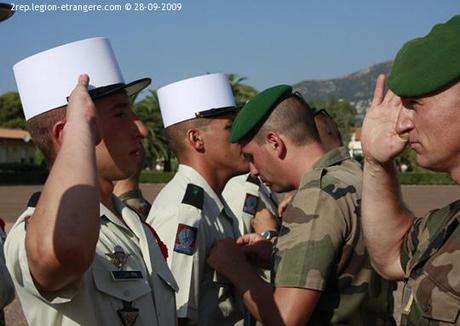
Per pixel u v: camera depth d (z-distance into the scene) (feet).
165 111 13.69
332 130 13.93
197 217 11.57
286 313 9.22
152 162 179.83
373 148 7.87
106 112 8.40
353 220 9.51
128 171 8.59
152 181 154.40
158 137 164.04
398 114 7.61
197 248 11.39
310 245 9.29
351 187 9.70
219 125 12.96
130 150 8.57
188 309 10.99
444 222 7.36
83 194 6.54
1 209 76.43
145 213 15.07
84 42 8.53
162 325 8.66
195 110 13.09
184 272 11.12
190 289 11.09
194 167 13.01
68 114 7.09
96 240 6.57
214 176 13.11
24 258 7.04
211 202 12.50
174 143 13.37
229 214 12.89
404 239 8.14
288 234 9.53
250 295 9.82
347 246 9.46
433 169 7.01
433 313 6.75
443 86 6.54
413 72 6.70
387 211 8.14
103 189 8.64
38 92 8.39
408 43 6.99
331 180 9.71
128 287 8.13
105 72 8.55
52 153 8.45
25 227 7.36
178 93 13.33
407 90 6.72
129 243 8.66
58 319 7.40
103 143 8.38
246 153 10.94
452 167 6.82
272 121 10.46
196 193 11.93
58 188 6.55
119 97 8.54
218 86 13.58
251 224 16.75
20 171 169.68
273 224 15.39
